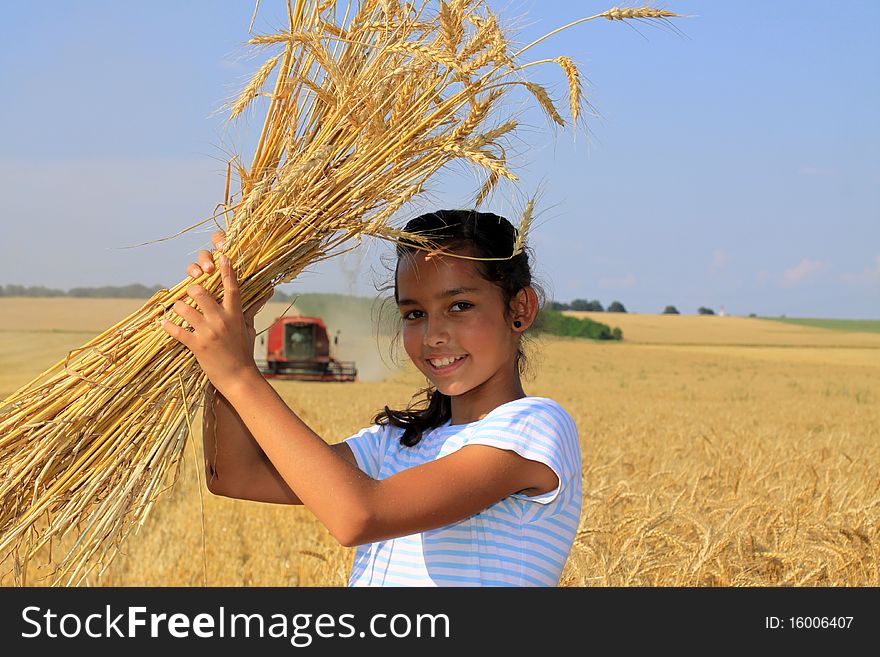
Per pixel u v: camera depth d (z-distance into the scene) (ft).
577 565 12.83
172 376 6.86
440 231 6.59
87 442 6.88
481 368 6.59
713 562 13.80
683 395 108.58
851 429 62.95
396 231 6.39
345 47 7.07
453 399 7.07
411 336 6.75
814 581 14.02
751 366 199.11
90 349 6.93
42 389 6.98
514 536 6.35
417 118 6.75
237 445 7.22
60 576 6.81
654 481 22.26
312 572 18.39
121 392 6.83
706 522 15.16
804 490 19.65
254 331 6.90
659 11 5.88
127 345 6.84
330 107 7.00
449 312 6.57
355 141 6.88
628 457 31.91
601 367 181.68
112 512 6.77
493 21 6.46
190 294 6.27
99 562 6.82
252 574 18.48
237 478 7.30
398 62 6.82
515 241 6.75
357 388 104.73
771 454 30.19
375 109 6.74
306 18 7.15
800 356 241.35
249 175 7.06
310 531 22.67
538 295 7.43
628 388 121.39
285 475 5.85
